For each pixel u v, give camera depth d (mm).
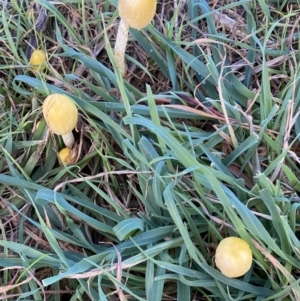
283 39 295
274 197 223
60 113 225
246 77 298
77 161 276
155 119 222
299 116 269
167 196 210
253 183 255
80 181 264
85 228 252
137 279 226
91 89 284
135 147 241
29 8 327
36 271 245
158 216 237
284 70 289
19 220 261
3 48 323
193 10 310
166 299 234
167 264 211
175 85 288
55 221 254
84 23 307
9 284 238
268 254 211
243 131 268
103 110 269
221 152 259
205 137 254
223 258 196
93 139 275
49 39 320
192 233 232
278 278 227
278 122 265
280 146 252
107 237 249
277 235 232
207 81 290
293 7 325
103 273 211
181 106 265
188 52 304
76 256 237
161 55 302
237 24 321
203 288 233
